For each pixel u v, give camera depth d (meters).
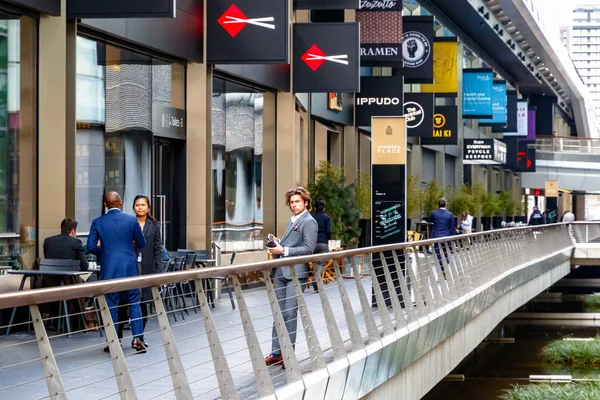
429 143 39.38
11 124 13.19
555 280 36.53
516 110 61.50
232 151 21.31
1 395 8.07
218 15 18.47
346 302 10.30
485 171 66.44
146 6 14.00
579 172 84.38
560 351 27.75
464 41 55.41
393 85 30.64
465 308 16.92
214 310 15.52
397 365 11.80
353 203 26.80
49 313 12.83
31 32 13.59
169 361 5.79
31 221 13.53
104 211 15.74
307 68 21.34
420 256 14.90
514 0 51.09
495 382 24.67
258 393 7.46
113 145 16.09
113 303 10.89
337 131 31.55
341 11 28.27
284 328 8.23
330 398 8.99
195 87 18.73
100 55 15.62
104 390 8.28
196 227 19.08
